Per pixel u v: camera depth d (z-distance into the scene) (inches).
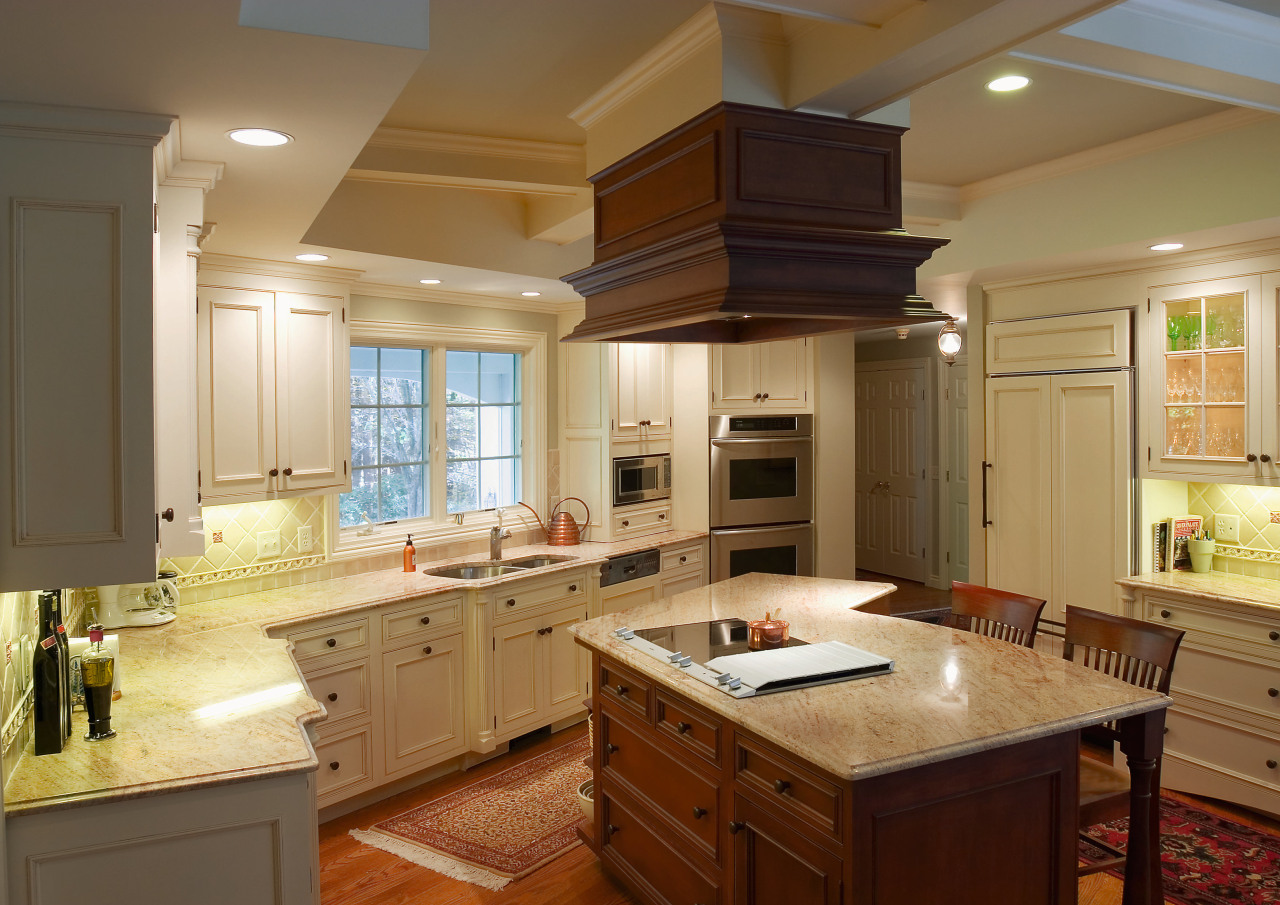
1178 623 148.6
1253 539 158.9
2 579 70.3
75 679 92.0
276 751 79.9
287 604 139.0
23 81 66.1
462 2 83.8
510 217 153.9
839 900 76.0
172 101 70.8
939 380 286.0
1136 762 92.6
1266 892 118.2
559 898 117.6
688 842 98.5
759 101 84.7
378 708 142.8
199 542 92.6
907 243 80.5
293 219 110.3
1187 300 151.9
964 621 132.3
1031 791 84.9
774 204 81.5
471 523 187.6
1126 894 93.8
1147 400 158.6
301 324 143.9
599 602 181.9
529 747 170.7
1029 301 178.4
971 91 112.0
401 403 176.7
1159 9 84.5
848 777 72.1
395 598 144.2
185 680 100.7
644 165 92.0
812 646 105.2
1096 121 126.5
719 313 75.9
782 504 218.8
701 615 125.0
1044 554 177.2
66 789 72.1
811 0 73.0
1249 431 143.0
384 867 126.0
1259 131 123.1
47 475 71.1
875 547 314.3
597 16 86.0
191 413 92.7
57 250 71.1
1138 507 162.7
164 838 73.7
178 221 89.7
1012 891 84.0
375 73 66.4
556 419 203.2
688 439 212.4
